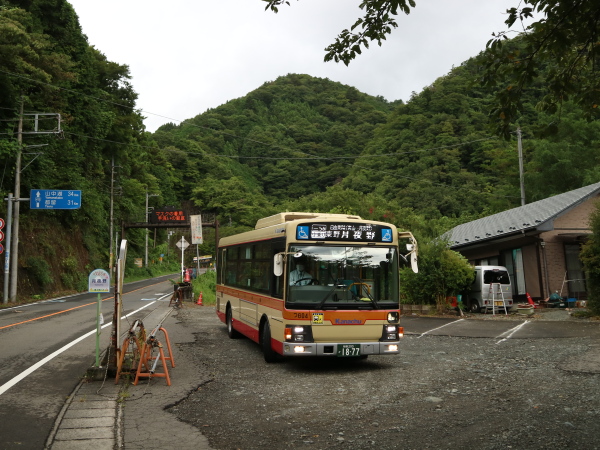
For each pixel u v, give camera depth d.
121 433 5.75
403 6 5.59
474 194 55.16
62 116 39.12
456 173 59.78
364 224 9.85
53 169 40.62
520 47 5.46
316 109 169.88
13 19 28.94
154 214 32.06
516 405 6.78
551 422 5.98
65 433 5.72
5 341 12.76
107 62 58.25
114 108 58.62
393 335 9.52
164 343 12.73
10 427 5.91
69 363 9.84
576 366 9.18
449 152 62.91
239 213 111.62
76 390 7.68
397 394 7.60
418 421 6.20
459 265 19.27
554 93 5.93
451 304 19.22
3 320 18.08
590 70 5.82
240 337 13.92
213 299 28.22
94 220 51.22
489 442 5.38
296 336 9.12
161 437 5.62
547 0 5.04
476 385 8.05
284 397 7.46
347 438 5.61
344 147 117.75
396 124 75.38
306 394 7.64
